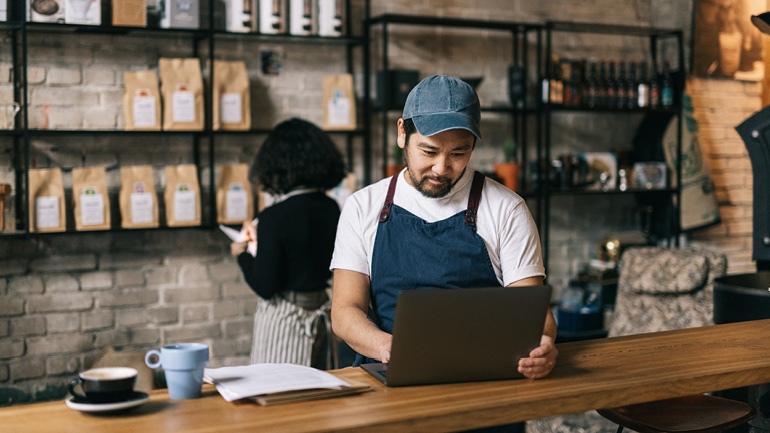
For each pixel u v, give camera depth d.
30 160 4.28
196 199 4.44
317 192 3.46
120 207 4.36
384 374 2.17
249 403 1.94
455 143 2.24
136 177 4.35
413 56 5.15
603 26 5.27
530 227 2.43
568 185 5.36
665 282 4.41
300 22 4.61
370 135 5.05
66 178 4.36
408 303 1.98
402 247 2.41
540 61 5.25
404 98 4.87
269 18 4.54
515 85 5.28
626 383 2.11
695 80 5.64
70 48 4.32
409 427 1.84
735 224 5.85
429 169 2.29
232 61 4.67
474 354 2.09
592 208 5.72
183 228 4.40
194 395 1.98
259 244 3.36
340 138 4.98
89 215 4.22
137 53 4.46
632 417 2.64
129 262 4.52
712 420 2.61
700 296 4.38
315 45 4.87
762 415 2.84
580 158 5.41
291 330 3.39
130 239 4.51
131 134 4.29
